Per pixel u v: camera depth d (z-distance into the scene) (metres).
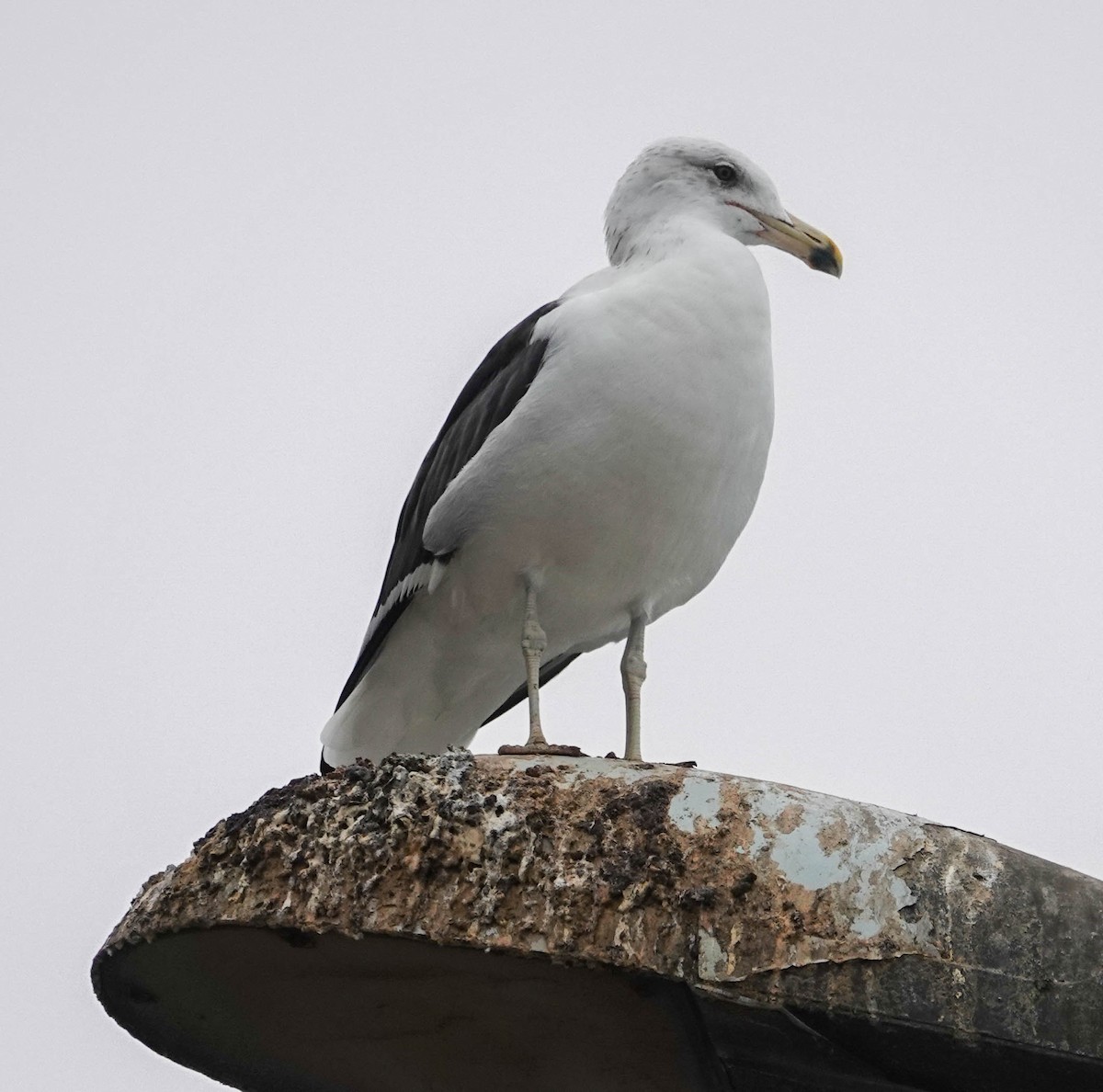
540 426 13.93
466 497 14.32
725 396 13.98
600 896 9.54
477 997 10.41
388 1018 10.84
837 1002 9.19
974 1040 9.13
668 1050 10.34
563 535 14.23
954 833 9.69
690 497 14.09
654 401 13.76
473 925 9.63
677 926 9.44
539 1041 10.72
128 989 10.98
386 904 9.78
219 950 10.46
